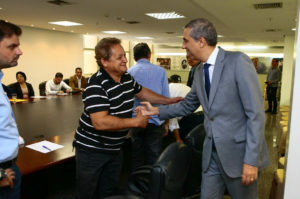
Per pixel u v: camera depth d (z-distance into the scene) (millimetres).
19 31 1190
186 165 1317
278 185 2018
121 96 1627
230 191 1449
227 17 6180
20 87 5504
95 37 11570
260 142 1248
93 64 11703
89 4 5074
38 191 2275
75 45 10398
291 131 944
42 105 4336
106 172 1777
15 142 1196
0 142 1138
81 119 1634
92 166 1638
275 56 14023
